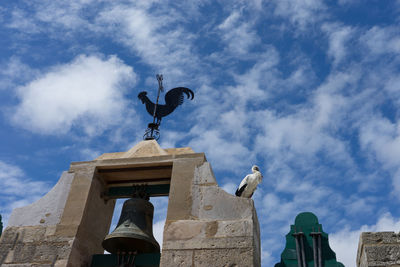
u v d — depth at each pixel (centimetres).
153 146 1138
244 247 913
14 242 1002
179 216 977
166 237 951
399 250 889
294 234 997
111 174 1119
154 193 1115
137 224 1033
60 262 955
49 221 1027
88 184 1073
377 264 880
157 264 979
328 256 962
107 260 1012
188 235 948
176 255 924
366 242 914
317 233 985
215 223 958
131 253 998
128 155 1126
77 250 987
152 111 1255
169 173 1100
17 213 1059
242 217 960
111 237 1001
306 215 1021
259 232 1017
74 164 1118
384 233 919
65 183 1086
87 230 1034
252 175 1028
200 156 1066
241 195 1021
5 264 971
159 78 1319
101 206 1109
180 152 1105
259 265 956
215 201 991
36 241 997
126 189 1136
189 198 1002
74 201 1049
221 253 913
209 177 1028
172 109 1253
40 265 958
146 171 1100
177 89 1283
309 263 961
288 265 964
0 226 1129
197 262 909
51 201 1062
